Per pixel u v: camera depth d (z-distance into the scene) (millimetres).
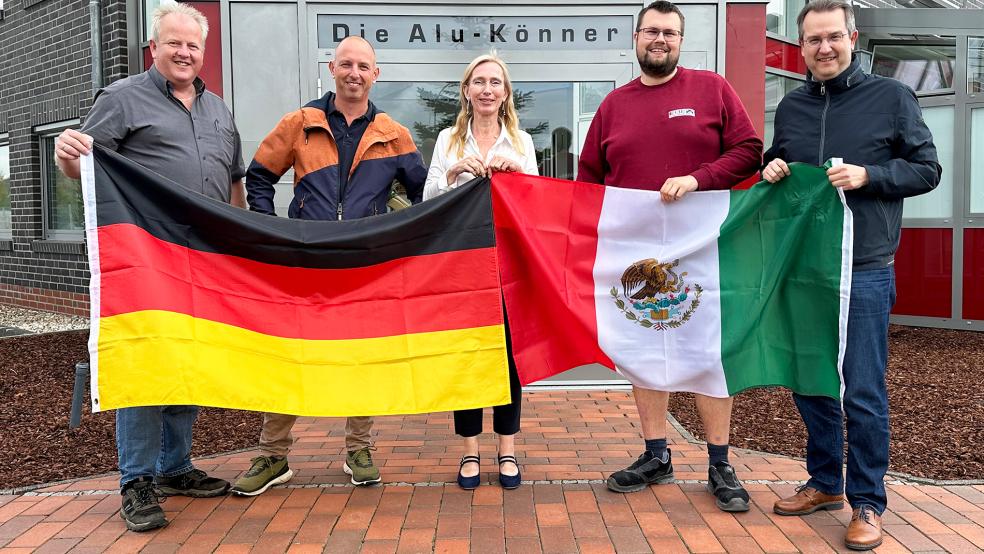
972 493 3783
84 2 9055
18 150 10719
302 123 3873
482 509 3621
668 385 3717
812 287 3436
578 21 6062
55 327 9094
